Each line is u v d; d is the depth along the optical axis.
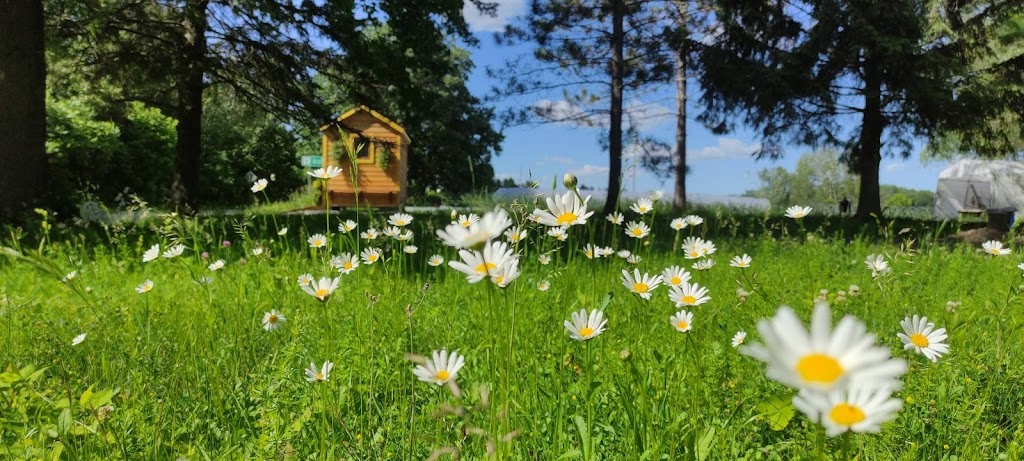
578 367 2.43
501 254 1.40
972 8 17.97
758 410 2.10
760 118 18.48
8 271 5.39
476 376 2.43
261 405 2.36
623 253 3.47
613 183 17.95
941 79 16.50
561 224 1.86
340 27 12.93
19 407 1.83
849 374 0.48
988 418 2.20
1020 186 19.80
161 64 13.73
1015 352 2.68
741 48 18.20
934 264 6.35
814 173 51.62
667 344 2.69
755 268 5.84
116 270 5.66
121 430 1.95
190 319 3.12
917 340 1.95
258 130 32.75
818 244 8.05
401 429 2.11
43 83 10.38
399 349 2.68
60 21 12.39
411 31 13.23
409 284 4.13
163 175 25.58
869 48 16.14
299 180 36.06
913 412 2.11
